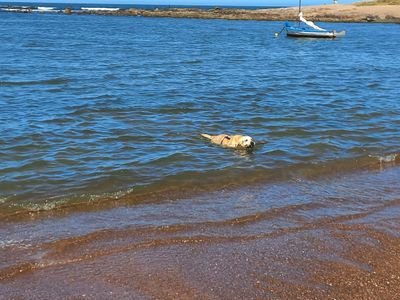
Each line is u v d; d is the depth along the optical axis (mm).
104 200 9289
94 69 27188
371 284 6602
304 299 6234
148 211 8812
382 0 122812
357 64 33719
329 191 10000
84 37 52094
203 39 54094
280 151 12578
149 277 6668
